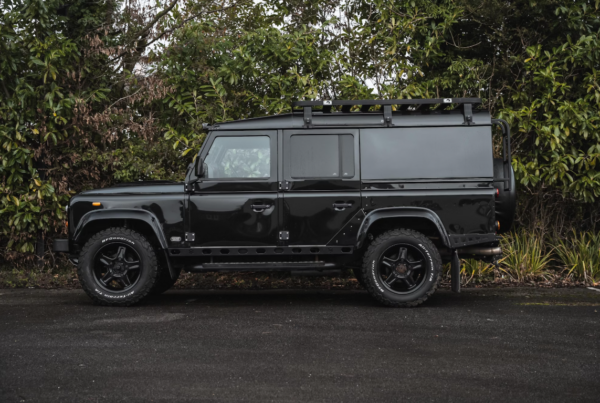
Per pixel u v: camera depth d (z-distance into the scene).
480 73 8.77
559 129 8.07
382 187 6.18
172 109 8.97
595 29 8.79
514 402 3.22
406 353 4.21
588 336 4.73
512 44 9.10
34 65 8.32
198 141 8.30
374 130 6.24
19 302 6.52
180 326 5.12
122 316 5.61
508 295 6.90
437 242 6.54
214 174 6.27
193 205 6.23
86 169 8.51
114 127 8.55
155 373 3.74
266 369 3.82
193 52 8.73
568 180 8.36
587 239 8.79
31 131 8.28
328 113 6.35
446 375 3.69
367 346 4.41
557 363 3.95
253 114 8.98
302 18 9.42
